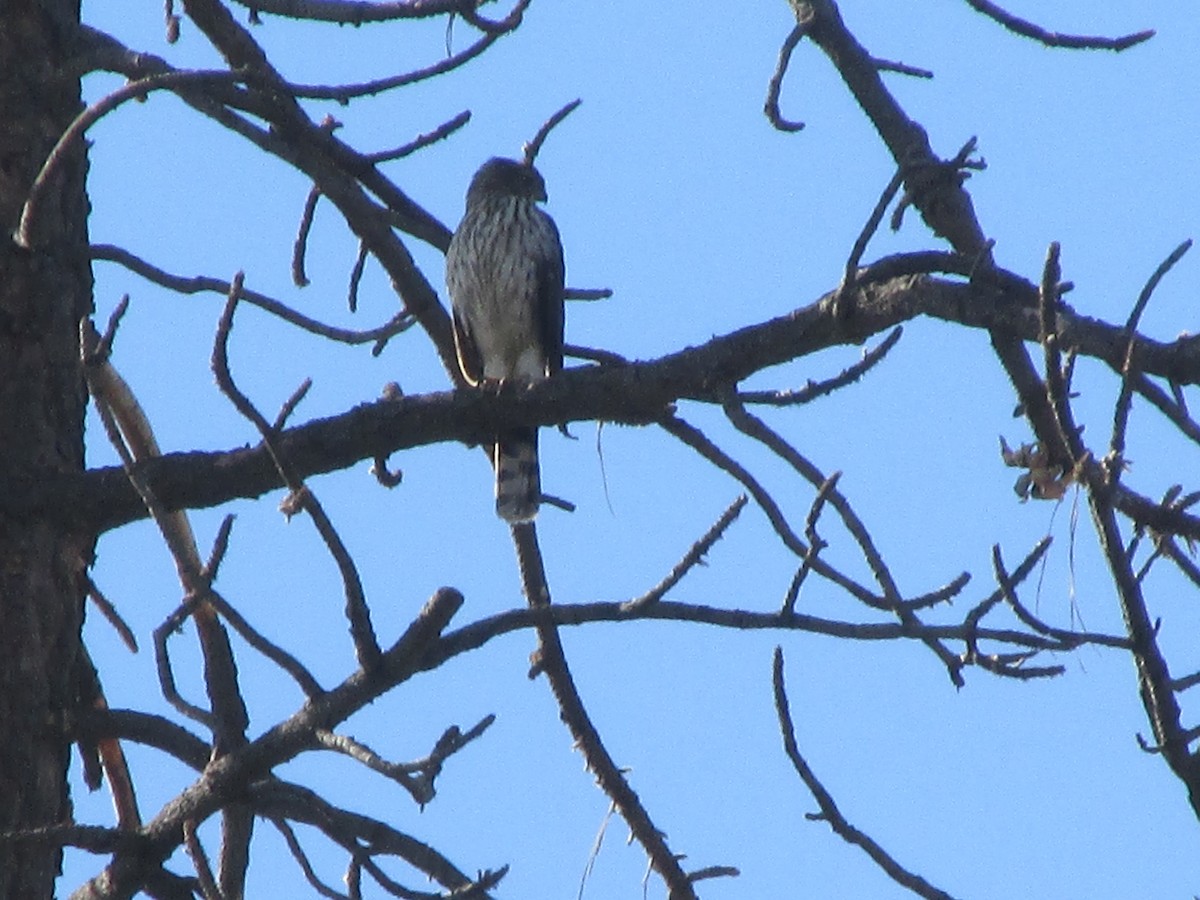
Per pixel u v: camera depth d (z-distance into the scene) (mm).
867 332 9641
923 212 10961
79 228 11578
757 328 9922
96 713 10562
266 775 9391
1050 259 8070
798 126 11227
